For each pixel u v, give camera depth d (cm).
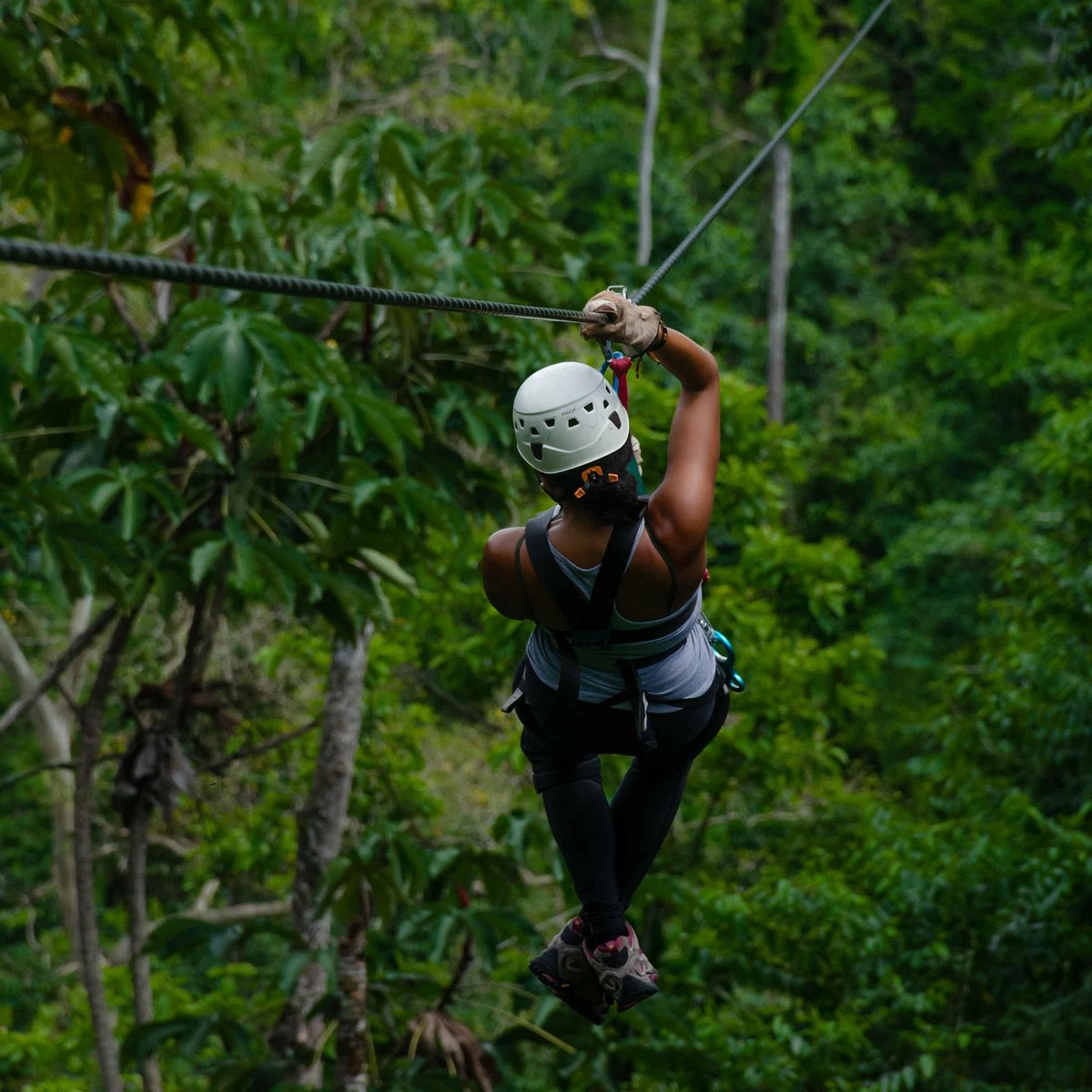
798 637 1312
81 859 844
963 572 2623
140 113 813
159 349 805
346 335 884
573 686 308
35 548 746
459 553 1123
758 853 1470
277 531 820
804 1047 1097
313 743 1318
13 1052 1257
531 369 826
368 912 794
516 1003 930
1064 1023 1114
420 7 2525
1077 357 2631
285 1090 874
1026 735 1280
